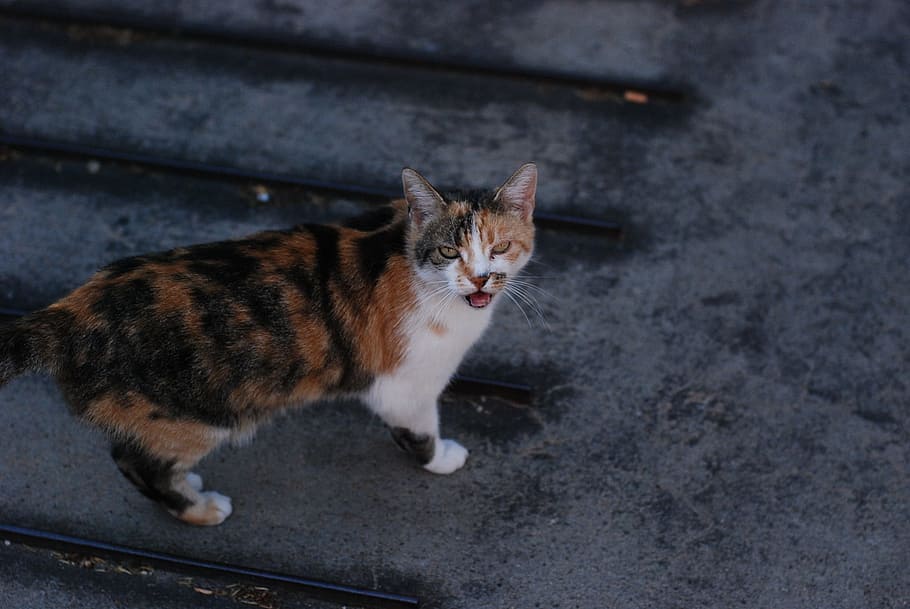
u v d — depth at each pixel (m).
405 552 5.01
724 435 5.58
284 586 4.82
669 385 5.83
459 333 4.71
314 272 4.50
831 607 4.82
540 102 7.60
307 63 7.81
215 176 6.88
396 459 5.44
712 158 7.24
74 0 8.12
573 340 6.05
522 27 8.19
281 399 4.65
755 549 5.06
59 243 6.46
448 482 5.33
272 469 5.37
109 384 4.29
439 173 7.04
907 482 5.37
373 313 4.59
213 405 4.43
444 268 4.53
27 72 7.60
